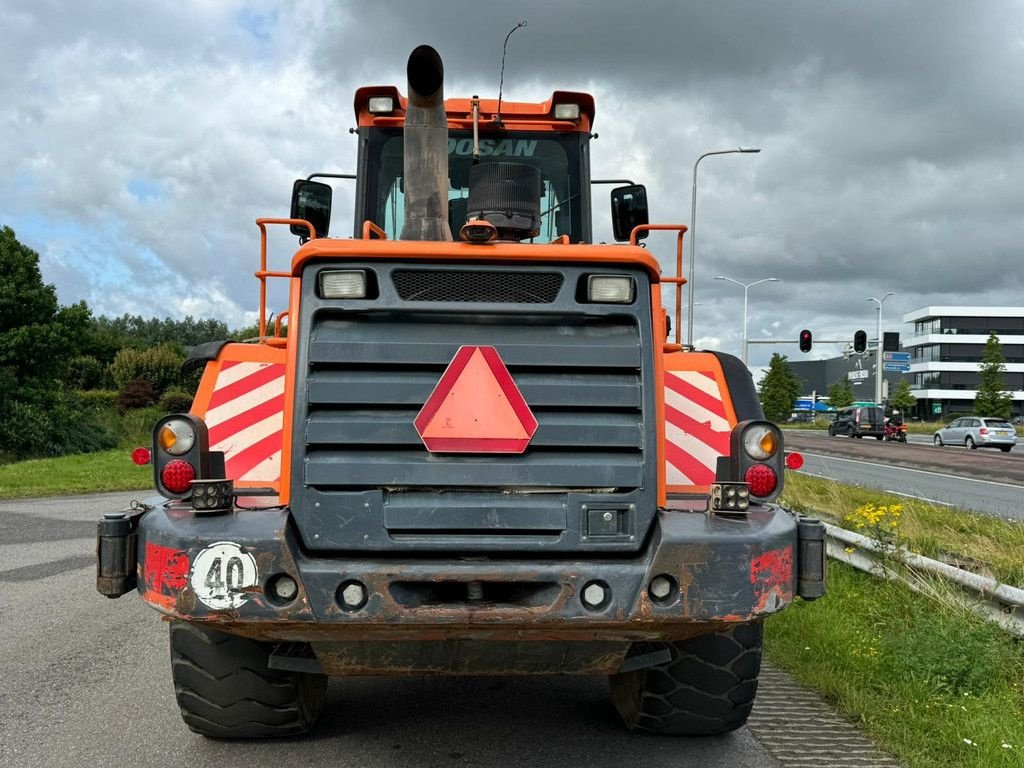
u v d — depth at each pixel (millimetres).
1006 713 4574
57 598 7836
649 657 3738
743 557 3236
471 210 4586
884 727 4480
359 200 6324
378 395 3377
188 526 3207
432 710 4836
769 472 3660
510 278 3463
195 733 4355
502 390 3402
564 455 3402
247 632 3336
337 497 3311
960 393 114750
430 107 4215
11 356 27688
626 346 3463
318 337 3391
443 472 3346
